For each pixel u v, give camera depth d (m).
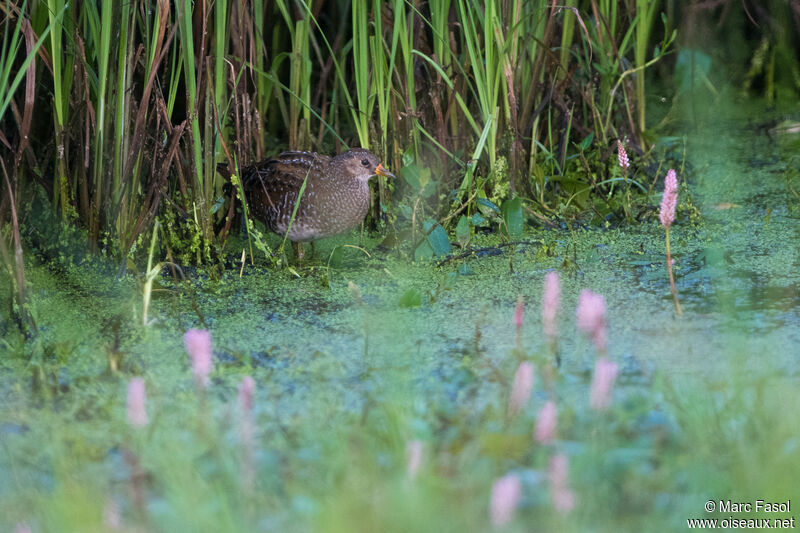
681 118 13.64
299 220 10.05
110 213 9.81
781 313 8.41
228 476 5.89
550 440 5.95
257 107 11.19
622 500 5.63
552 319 6.66
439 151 11.23
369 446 6.12
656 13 14.03
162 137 10.16
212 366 7.64
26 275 9.68
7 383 7.45
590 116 12.62
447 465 5.93
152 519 5.50
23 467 6.19
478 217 10.45
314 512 5.44
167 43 9.25
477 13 10.44
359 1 10.28
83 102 9.74
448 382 7.29
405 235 10.60
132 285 9.51
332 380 7.36
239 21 10.11
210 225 10.09
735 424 6.23
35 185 10.52
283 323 8.63
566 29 11.56
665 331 8.13
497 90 10.52
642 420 6.52
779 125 13.69
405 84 10.91
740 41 14.85
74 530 5.28
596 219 11.19
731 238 10.56
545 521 5.39
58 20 9.13
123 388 7.25
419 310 8.84
